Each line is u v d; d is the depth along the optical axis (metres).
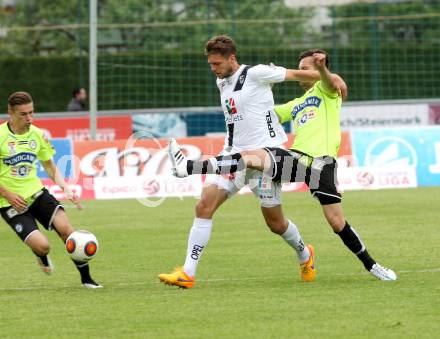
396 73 80.94
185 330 19.89
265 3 85.12
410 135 56.03
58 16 93.06
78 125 66.69
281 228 25.88
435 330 19.44
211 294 24.09
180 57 82.12
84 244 24.98
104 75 81.88
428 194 51.09
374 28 79.81
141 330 19.98
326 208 25.77
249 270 28.50
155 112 67.56
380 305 22.05
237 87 25.39
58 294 24.70
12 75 85.56
